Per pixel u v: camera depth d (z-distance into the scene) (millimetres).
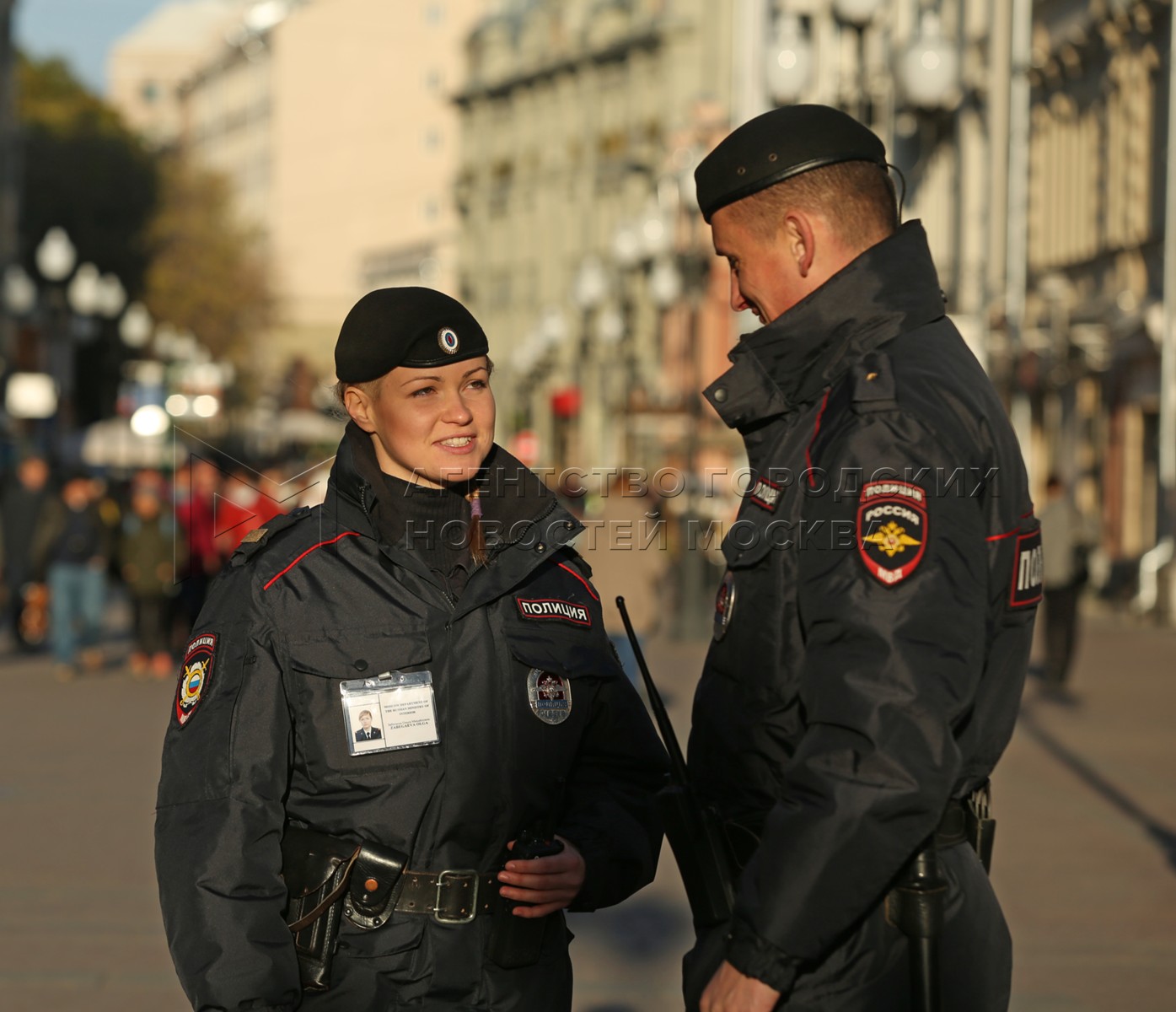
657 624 10953
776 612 2789
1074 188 28141
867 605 2572
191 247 64875
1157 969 6129
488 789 3033
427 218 89500
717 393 2920
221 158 105500
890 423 2682
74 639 15969
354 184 91938
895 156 32438
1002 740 2902
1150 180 25141
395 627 3049
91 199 62594
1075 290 28062
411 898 2988
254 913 2885
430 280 61344
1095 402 27562
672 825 2934
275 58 94438
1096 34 26781
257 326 65312
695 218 20672
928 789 2500
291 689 3004
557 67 54625
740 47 30219
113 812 8953
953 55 17703
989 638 2781
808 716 2619
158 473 16047
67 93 69000
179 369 36031
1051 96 29109
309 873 2984
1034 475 29531
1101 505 27297
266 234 70500
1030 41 29578
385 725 3000
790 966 2561
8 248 53031
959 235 30172
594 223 52719
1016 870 7664
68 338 43594
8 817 8797
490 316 59938
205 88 109375
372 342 3115
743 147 2922
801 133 2895
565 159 54688
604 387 46031
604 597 10828
